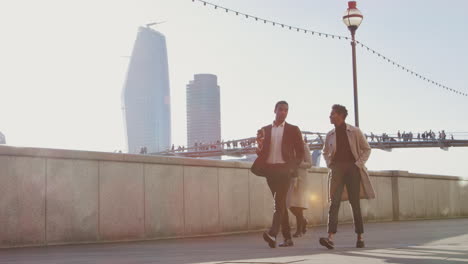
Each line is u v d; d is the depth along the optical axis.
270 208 11.90
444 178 20.03
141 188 8.98
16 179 7.38
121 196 8.66
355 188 6.84
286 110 7.14
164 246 7.36
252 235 10.31
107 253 6.18
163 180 9.37
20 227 7.37
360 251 5.95
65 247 7.34
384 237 8.77
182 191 9.70
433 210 19.14
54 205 7.77
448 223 14.34
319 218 13.63
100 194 8.36
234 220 10.80
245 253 5.89
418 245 6.80
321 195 13.75
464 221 15.84
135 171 8.91
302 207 9.91
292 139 7.09
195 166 10.01
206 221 10.14
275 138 7.14
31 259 5.46
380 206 16.36
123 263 4.86
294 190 9.98
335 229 6.68
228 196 10.70
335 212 6.75
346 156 6.90
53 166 7.80
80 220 8.05
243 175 11.13
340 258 5.00
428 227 12.09
